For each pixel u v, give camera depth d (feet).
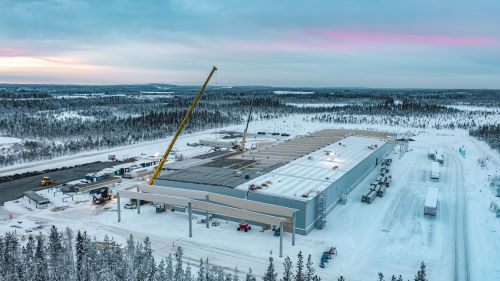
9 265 132.98
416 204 219.00
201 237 169.78
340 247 159.33
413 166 329.31
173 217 195.42
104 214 200.75
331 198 202.39
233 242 164.35
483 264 145.59
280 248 152.05
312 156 274.36
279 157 273.33
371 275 136.87
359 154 289.12
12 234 168.35
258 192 183.52
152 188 198.70
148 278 128.16
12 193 241.35
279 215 175.11
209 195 182.39
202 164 252.83
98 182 258.78
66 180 276.82
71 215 199.41
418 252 155.63
